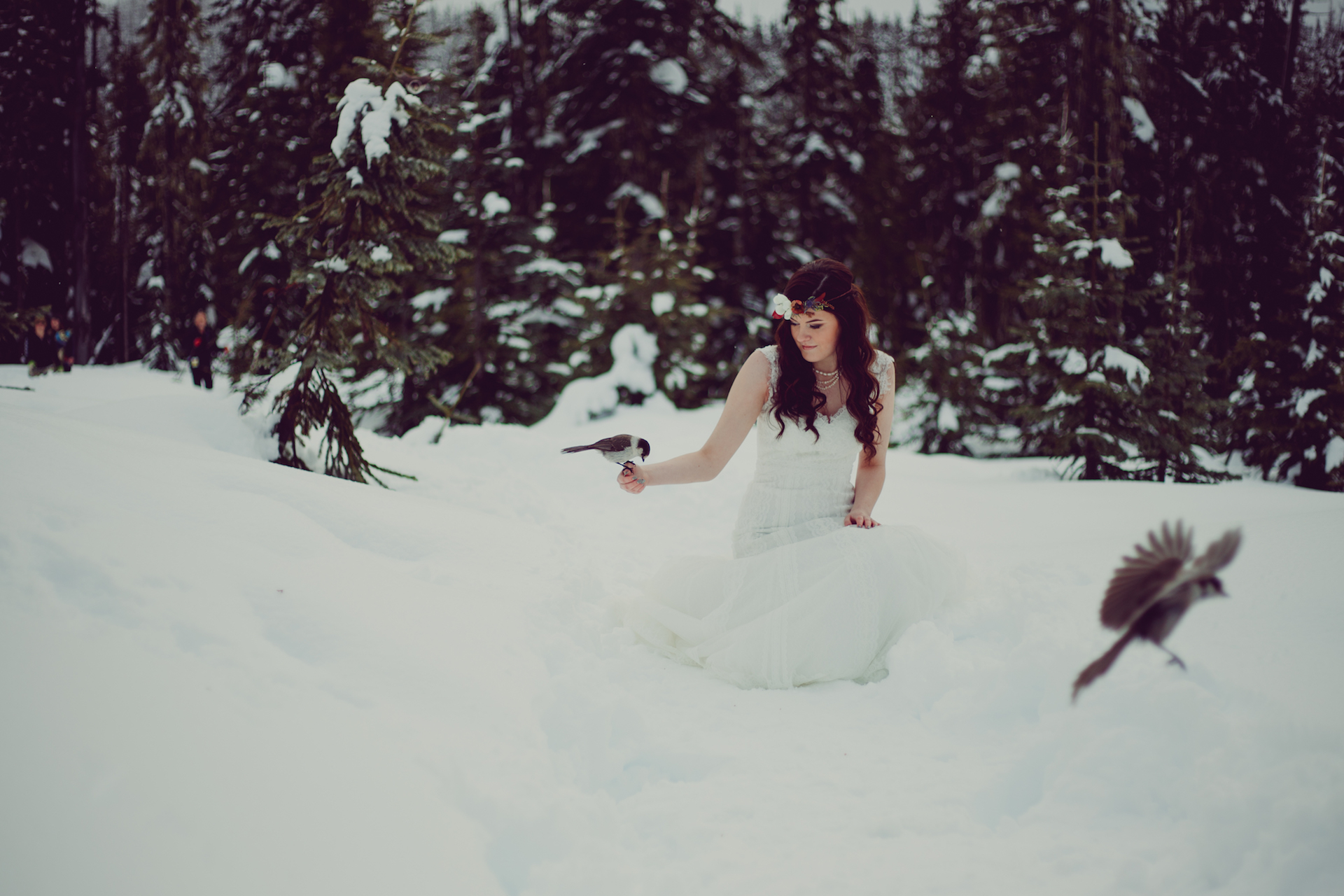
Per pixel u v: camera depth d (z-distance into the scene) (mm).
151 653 1866
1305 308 13055
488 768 2018
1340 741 1979
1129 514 5992
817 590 3025
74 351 22188
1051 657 2725
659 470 3264
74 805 1425
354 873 1556
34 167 21609
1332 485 12156
